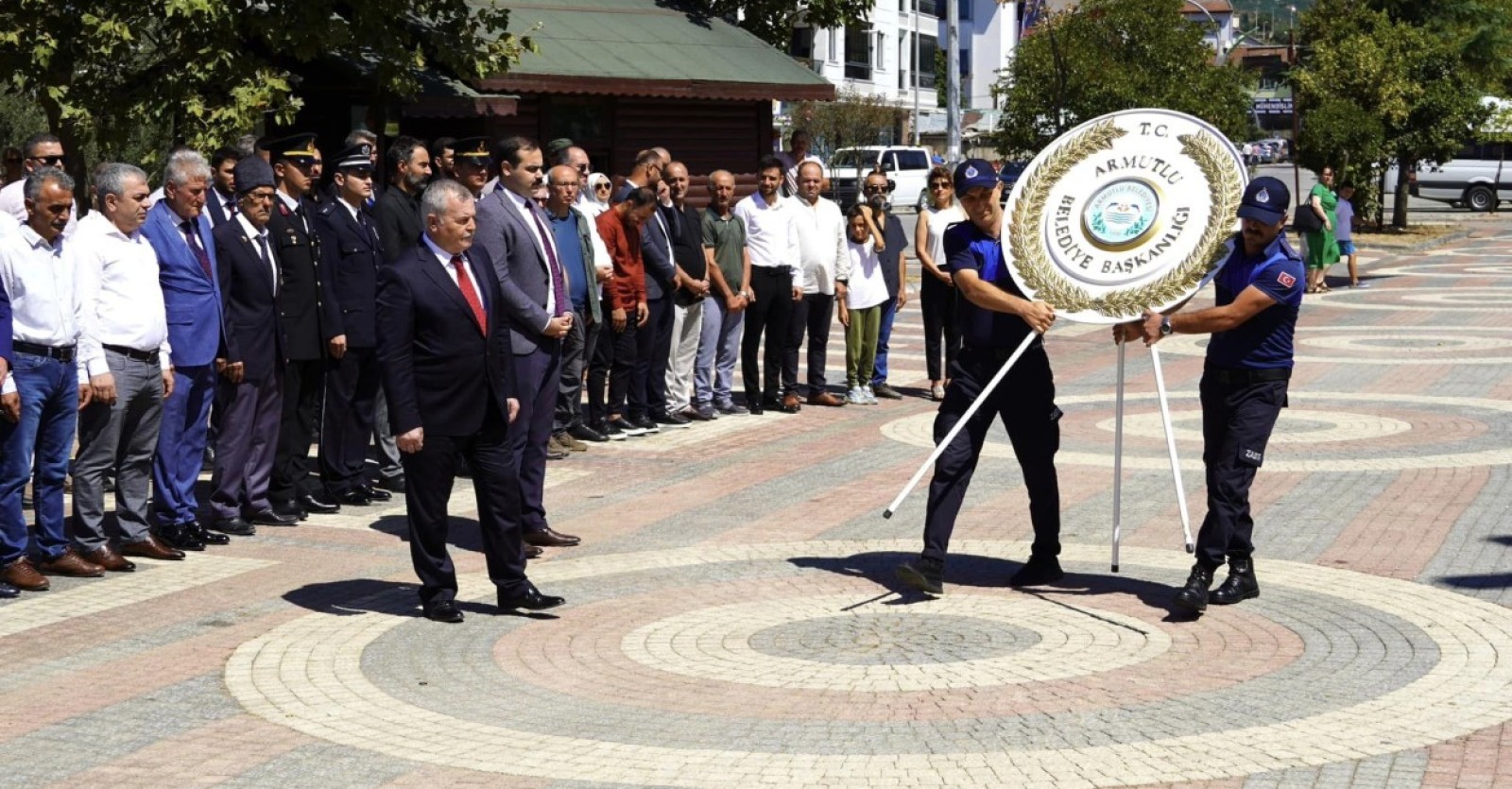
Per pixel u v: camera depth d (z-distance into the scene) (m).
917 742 6.18
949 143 33.22
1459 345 19.97
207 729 6.49
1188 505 10.62
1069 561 9.22
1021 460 8.61
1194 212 8.15
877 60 66.62
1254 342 8.07
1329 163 39.47
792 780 5.78
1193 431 13.70
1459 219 52.12
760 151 22.47
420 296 7.95
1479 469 11.61
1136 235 8.20
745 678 7.09
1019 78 35.16
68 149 14.06
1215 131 8.25
